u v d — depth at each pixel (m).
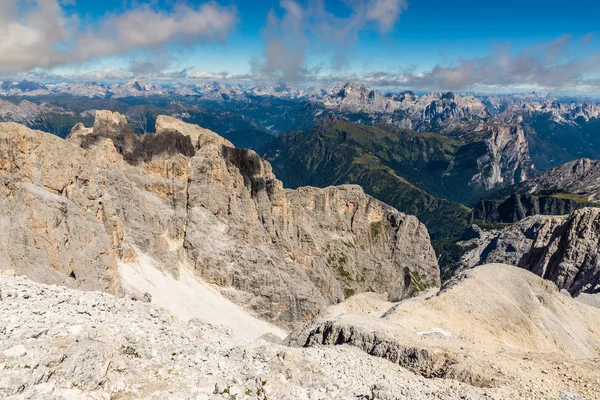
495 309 95.94
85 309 36.94
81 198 163.88
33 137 150.00
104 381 25.72
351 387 37.25
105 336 30.42
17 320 30.06
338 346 60.03
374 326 70.12
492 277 109.56
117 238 188.75
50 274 123.06
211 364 32.38
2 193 133.50
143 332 34.88
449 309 92.25
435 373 53.53
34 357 24.41
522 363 54.31
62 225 138.00
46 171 150.50
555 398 40.00
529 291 108.81
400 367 52.78
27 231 127.06
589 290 182.88
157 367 29.89
